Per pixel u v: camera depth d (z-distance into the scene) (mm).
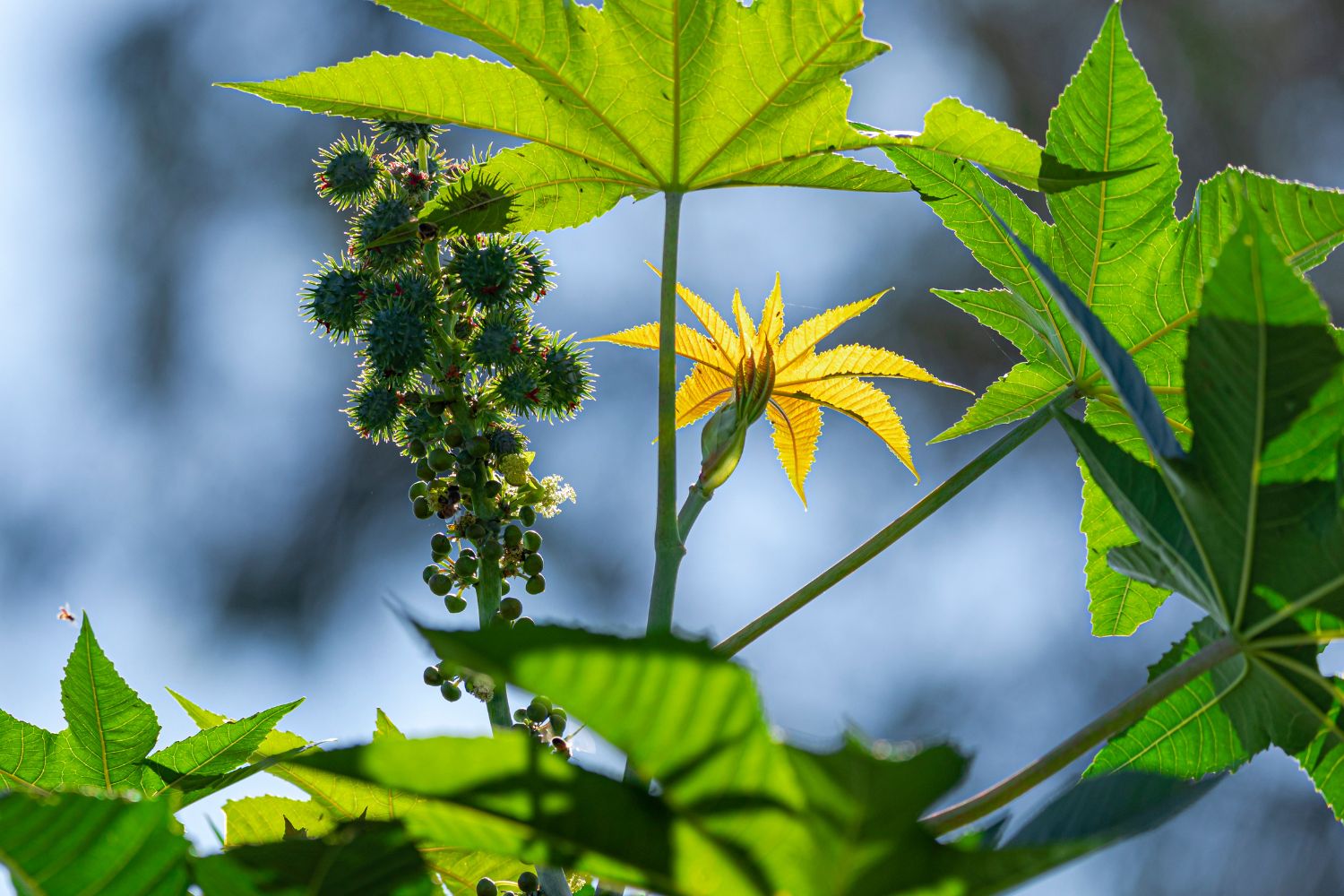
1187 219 1671
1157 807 1479
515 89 1656
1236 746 1579
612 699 1325
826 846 1390
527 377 1658
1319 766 1558
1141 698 1533
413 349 1649
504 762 1458
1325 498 1522
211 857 1486
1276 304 1507
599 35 1645
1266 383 1516
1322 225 1641
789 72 1648
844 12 1636
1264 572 1532
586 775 1466
